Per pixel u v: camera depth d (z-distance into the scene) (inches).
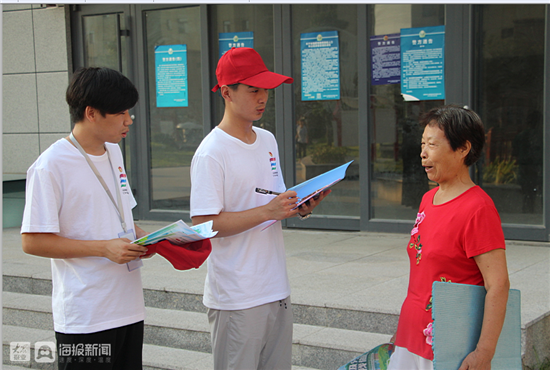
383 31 211.9
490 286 66.3
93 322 76.4
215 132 85.4
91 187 78.2
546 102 188.9
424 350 71.1
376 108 216.8
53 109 273.7
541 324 118.0
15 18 274.7
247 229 80.9
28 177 76.0
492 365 69.3
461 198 70.2
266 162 88.9
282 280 87.4
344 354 121.4
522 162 196.5
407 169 214.4
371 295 140.2
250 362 83.2
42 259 198.1
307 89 227.1
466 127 69.6
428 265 71.5
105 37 263.9
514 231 197.3
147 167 261.9
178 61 251.6
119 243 74.2
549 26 186.2
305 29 225.0
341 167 87.4
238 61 82.7
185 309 152.9
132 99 77.7
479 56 199.3
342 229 227.8
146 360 132.0
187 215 256.2
